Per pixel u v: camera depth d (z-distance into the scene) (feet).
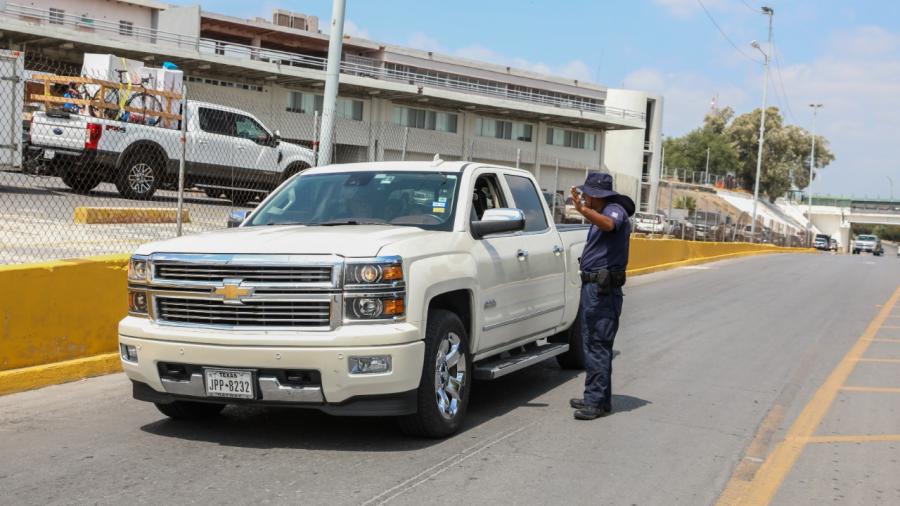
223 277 17.72
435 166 22.77
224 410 21.67
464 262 20.22
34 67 115.75
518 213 21.24
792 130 373.61
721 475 17.67
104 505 14.66
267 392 17.44
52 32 109.50
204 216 56.03
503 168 24.86
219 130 63.67
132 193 59.11
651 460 18.49
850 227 358.84
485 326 21.18
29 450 17.88
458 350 19.83
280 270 17.49
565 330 27.94
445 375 19.38
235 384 17.53
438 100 161.99
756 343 35.88
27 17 127.95
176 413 20.12
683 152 376.07
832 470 18.34
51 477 16.14
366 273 17.39
